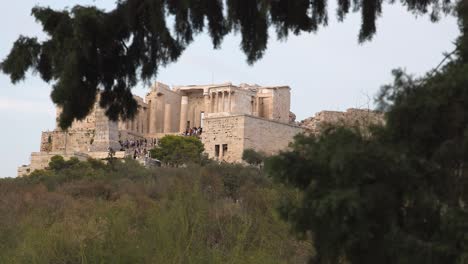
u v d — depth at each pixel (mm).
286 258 65625
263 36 50156
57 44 49594
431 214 32250
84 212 99125
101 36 50250
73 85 49375
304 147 34156
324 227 32969
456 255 30844
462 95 31375
